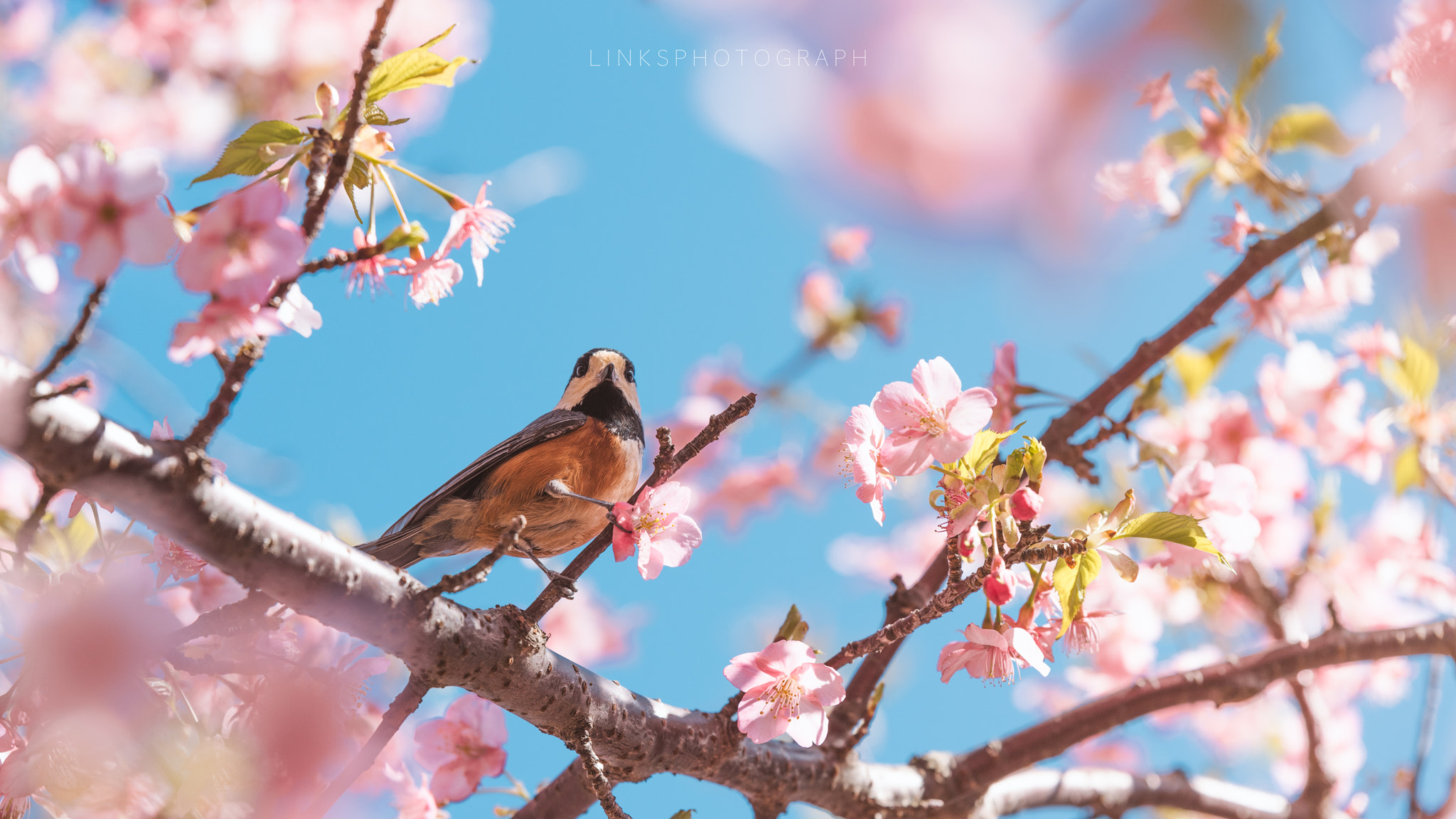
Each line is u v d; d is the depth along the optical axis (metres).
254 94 4.72
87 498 4.11
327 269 4.07
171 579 4.16
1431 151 1.55
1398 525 4.55
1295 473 4.37
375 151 4.12
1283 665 4.30
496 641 4.13
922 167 1.01
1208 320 4.25
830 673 4.13
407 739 4.27
